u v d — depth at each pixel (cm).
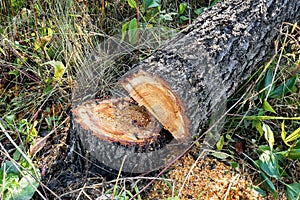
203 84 169
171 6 232
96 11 223
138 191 168
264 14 185
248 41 180
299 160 185
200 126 173
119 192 171
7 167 174
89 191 172
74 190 168
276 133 191
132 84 168
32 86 209
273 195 175
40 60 206
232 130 189
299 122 191
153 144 167
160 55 172
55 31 212
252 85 188
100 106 174
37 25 214
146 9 221
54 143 188
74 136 173
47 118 196
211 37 177
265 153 179
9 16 221
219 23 182
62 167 179
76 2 211
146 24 213
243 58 180
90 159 173
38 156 184
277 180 179
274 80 196
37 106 200
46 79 206
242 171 179
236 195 174
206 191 173
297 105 194
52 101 202
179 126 167
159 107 167
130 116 172
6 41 210
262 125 191
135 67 169
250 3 187
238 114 192
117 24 222
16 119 198
